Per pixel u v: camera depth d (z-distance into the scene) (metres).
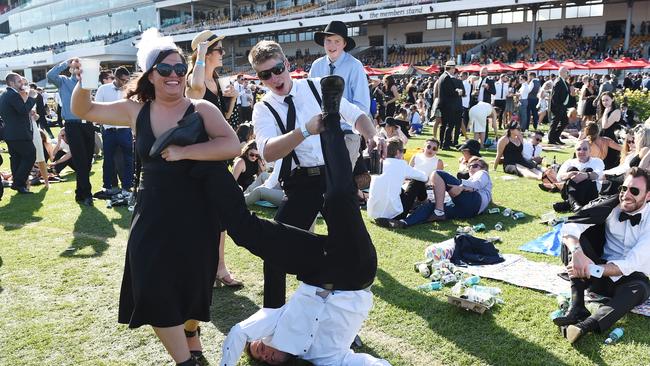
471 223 6.02
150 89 2.54
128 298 2.59
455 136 12.24
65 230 5.87
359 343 3.18
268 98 3.20
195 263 2.47
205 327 3.48
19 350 3.19
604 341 3.21
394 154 5.97
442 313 3.64
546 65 28.27
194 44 3.79
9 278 4.37
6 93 7.79
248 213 2.46
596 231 3.85
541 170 8.88
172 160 2.32
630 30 34.28
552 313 3.54
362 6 41.75
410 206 6.09
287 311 2.75
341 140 2.43
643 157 5.36
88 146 7.27
